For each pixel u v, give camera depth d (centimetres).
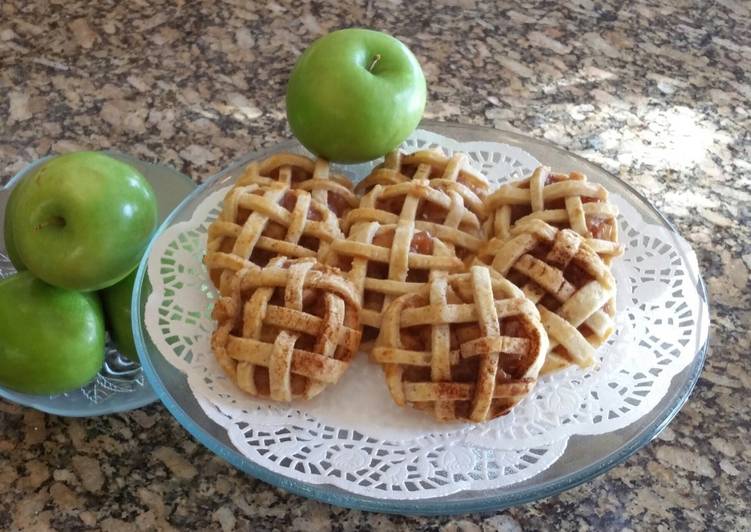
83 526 43
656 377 45
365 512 44
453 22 71
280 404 44
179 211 51
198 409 44
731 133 64
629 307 49
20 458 45
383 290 45
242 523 43
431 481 41
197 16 70
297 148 54
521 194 49
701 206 59
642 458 46
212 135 62
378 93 49
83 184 44
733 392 49
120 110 63
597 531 44
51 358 45
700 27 72
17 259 50
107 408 46
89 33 68
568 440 43
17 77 65
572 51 69
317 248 48
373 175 51
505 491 41
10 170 59
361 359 46
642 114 65
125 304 49
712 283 54
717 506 45
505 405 43
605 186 54
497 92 66
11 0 70
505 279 44
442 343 42
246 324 43
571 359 45
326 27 70
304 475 41
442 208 49
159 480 44
